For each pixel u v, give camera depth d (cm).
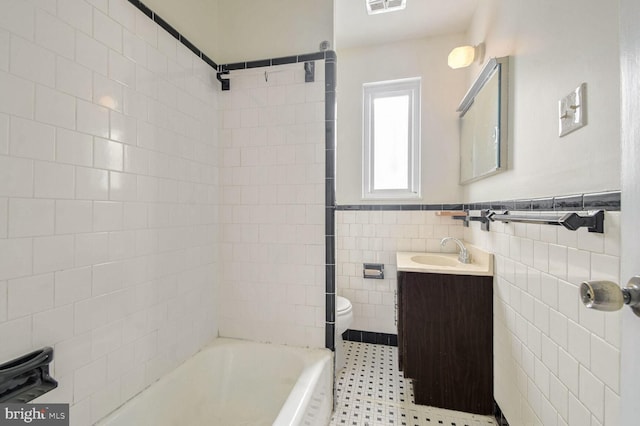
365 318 239
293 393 110
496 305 149
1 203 72
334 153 152
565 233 89
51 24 83
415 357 162
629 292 45
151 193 118
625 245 48
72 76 88
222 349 151
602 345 73
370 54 240
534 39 112
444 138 227
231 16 165
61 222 85
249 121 161
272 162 158
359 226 240
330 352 149
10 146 74
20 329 76
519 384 121
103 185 98
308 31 155
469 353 156
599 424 74
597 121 75
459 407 156
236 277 164
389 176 248
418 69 232
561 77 93
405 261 187
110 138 100
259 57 161
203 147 152
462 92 223
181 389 129
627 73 47
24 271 77
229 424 136
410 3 192
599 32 75
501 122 138
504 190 140
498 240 146
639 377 45
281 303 158
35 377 78
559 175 93
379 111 247
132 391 109
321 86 152
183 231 137
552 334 96
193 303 145
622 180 49
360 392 172
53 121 83
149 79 117
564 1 91
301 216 155
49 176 82
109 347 100
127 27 107
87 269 93
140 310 113
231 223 164
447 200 227
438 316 160
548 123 101
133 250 110
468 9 197
